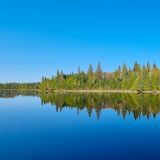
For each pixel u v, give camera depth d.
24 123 39.34
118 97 104.38
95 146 25.11
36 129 34.25
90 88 187.12
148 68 168.62
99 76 188.38
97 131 33.03
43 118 45.19
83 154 22.41
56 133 31.50
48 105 71.50
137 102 76.12
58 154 22.36
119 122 40.72
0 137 29.09
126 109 58.72
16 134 30.75
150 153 22.70
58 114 51.12
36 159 21.02
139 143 26.39
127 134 31.12
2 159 21.02
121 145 25.53
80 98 102.31
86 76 198.62
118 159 21.08
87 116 47.94
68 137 29.12
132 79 166.12
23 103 80.25
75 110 58.03
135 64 176.62
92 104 72.94
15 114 51.12
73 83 197.88
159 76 149.62
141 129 34.56
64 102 82.31
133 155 22.16
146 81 150.88
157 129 34.47
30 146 25.05
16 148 24.30
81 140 27.72
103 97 106.38
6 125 37.44
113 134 31.00
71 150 23.61
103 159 21.05
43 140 27.64
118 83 173.88
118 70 181.25
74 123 39.69
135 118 44.81
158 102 75.31
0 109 61.38
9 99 103.69
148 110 56.09
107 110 57.41
